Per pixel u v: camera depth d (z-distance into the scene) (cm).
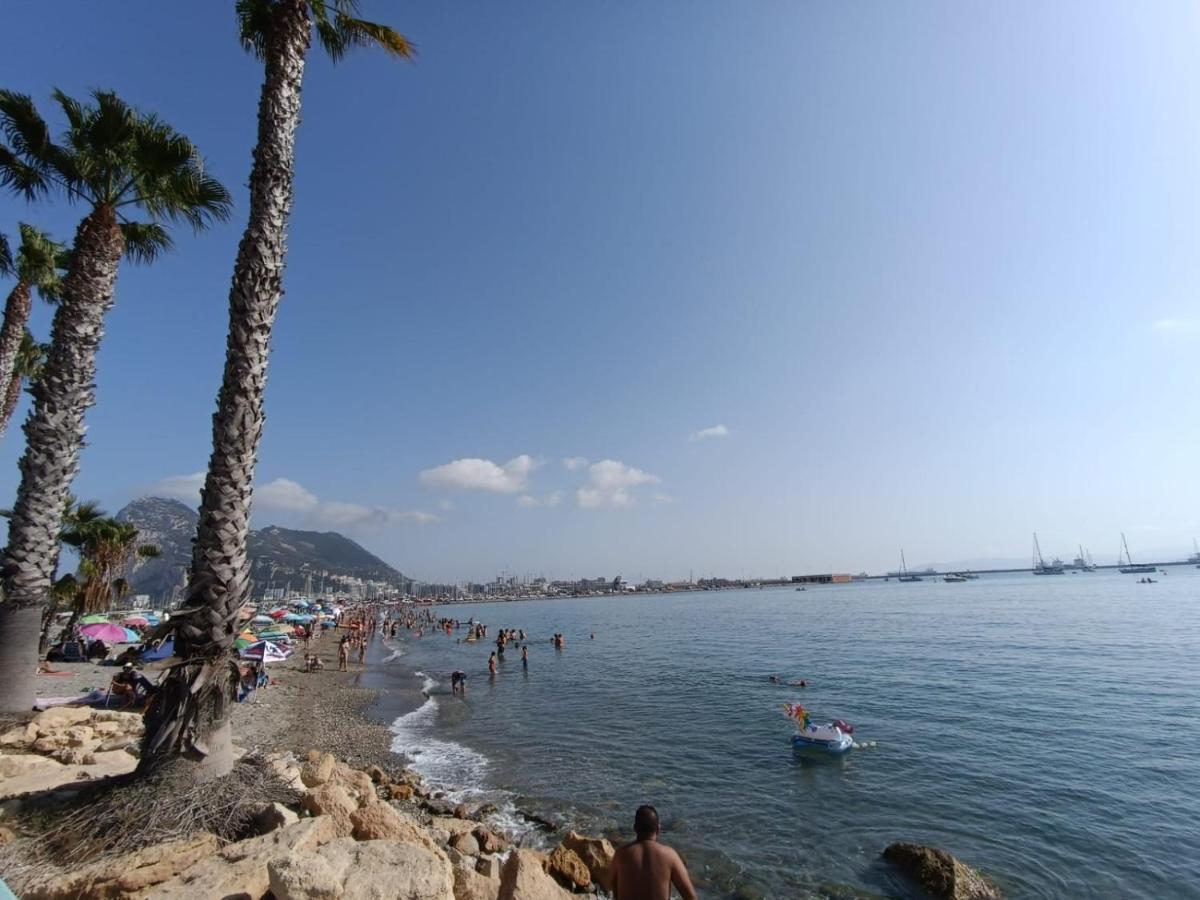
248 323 792
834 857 1176
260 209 823
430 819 1177
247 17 971
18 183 1209
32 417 1170
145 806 639
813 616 8388
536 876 708
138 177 1141
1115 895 1038
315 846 605
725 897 1031
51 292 2002
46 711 1148
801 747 1914
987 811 1403
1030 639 4753
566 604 19688
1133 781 1579
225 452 761
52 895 525
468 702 2825
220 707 724
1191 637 4522
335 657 4778
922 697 2708
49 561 1181
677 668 3831
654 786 1588
